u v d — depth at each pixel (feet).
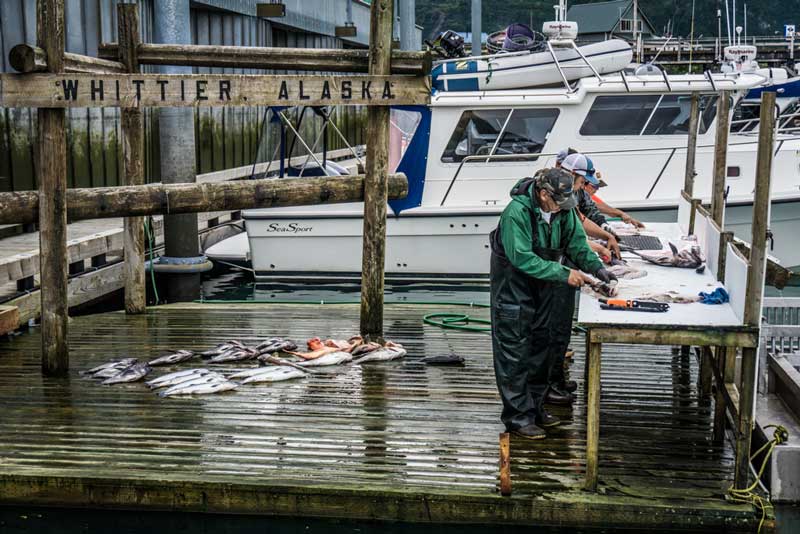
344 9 114.62
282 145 47.32
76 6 51.01
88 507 18.37
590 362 17.28
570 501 17.29
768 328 22.75
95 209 25.68
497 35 51.85
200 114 66.54
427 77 26.50
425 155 43.83
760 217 16.15
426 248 44.70
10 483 18.33
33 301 33.65
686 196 27.66
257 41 84.17
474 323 31.42
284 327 30.86
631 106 43.62
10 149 45.21
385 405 22.63
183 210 26.61
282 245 46.11
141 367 25.27
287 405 22.63
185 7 38.99
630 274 20.76
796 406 20.56
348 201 28.37
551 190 18.61
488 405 22.68
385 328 30.76
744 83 43.32
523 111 43.42
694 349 27.50
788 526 17.76
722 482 18.21
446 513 17.57
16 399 23.16
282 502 17.92
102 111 53.88
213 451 19.66
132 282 32.86
